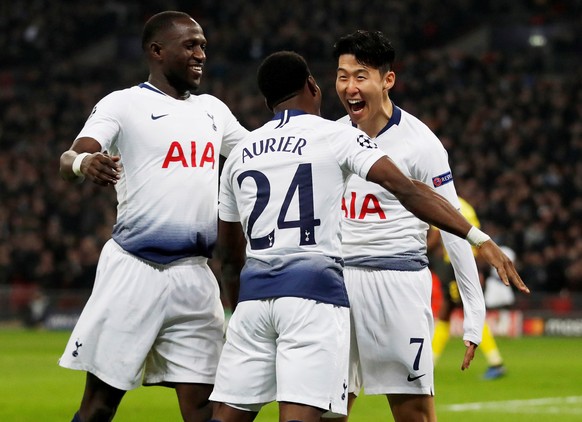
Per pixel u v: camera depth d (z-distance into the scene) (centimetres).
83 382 2512
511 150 5391
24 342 3956
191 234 1177
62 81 6800
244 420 1055
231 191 1093
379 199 1181
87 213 5303
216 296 1202
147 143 1165
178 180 1170
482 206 4931
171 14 1191
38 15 7475
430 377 1195
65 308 4875
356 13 6988
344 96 1162
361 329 1188
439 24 6981
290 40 6675
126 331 1164
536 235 4669
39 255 5094
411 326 1180
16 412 1969
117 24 7456
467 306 1162
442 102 5872
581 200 4878
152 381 1200
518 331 4503
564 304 4456
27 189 5588
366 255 1188
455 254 1157
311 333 1009
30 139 6128
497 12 7138
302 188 1026
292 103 1070
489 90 5938
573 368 2909
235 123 1251
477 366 2995
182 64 1182
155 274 1171
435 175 1179
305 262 1018
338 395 1022
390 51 1156
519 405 2098
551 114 5706
